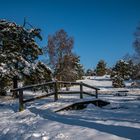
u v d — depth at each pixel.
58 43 47.94
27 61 30.98
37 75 30.20
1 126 12.52
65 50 48.09
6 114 15.88
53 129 10.32
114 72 78.81
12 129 11.49
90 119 11.95
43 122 11.69
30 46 31.11
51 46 46.94
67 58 47.94
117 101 21.92
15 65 29.81
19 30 30.61
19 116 14.43
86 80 95.38
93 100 17.84
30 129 10.93
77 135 9.17
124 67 83.12
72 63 49.22
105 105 18.23
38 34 31.58
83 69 115.38
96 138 8.58
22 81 30.80
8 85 29.88
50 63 45.72
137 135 8.53
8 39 29.81
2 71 28.23
